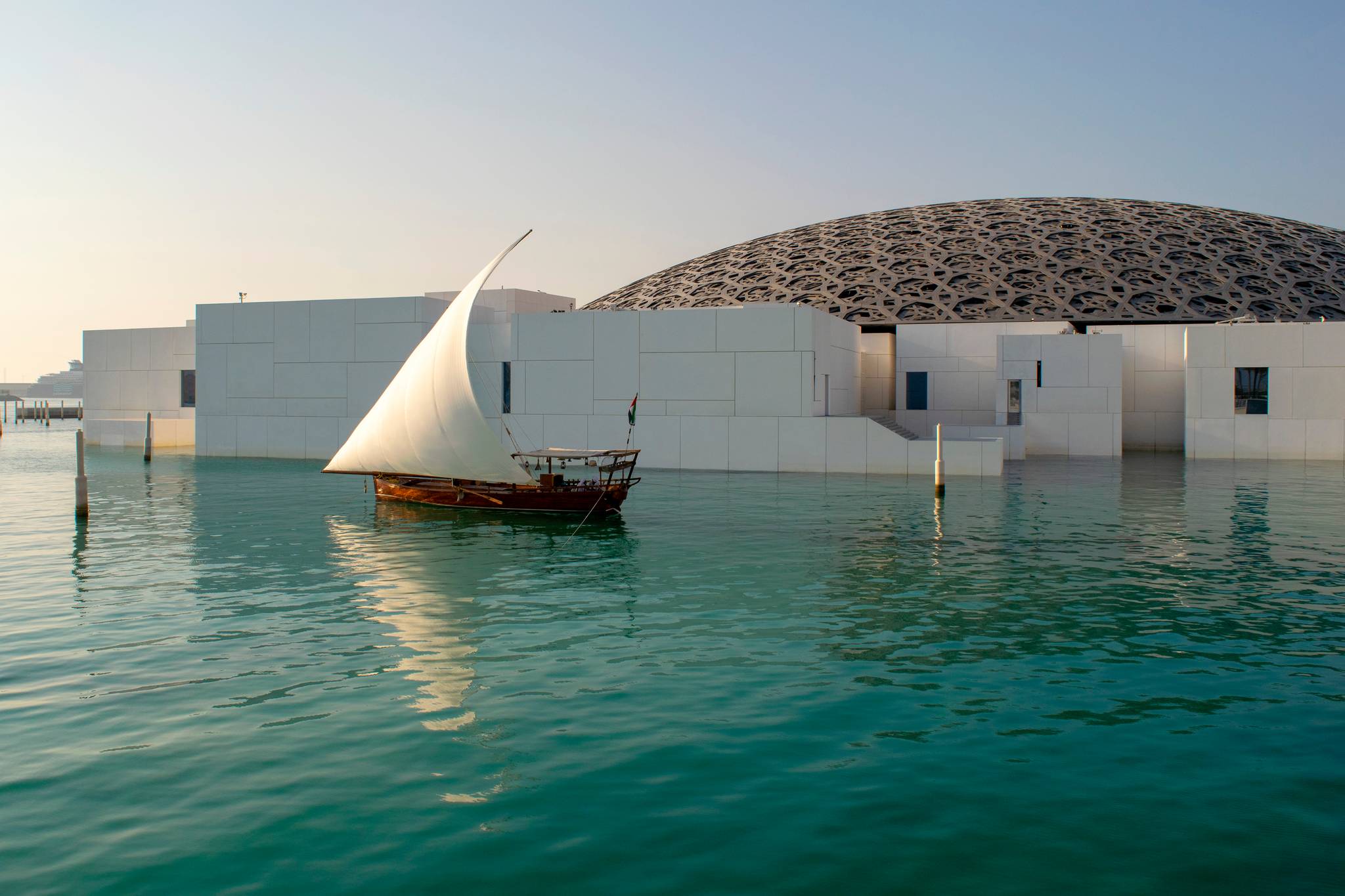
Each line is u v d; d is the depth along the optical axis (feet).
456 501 81.66
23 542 65.82
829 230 198.70
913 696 33.17
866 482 103.81
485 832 23.40
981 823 23.82
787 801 25.02
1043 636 40.83
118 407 177.27
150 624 43.21
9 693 33.73
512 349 126.31
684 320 119.96
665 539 66.85
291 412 138.51
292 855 22.41
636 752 28.27
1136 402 151.33
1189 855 22.33
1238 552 60.44
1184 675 35.42
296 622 43.60
